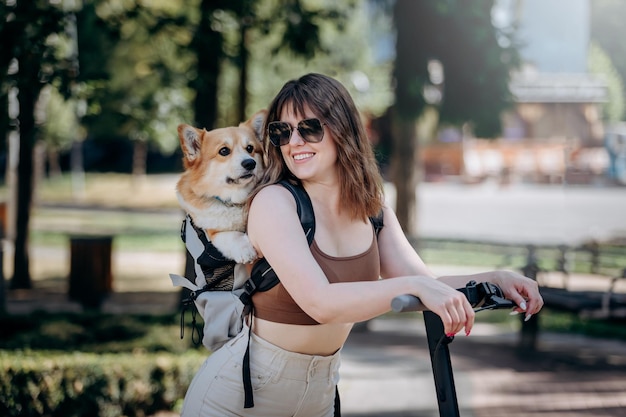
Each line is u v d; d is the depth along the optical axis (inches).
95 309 434.9
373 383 267.0
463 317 75.6
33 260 665.6
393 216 102.8
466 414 231.5
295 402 92.4
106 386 207.0
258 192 91.7
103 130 895.1
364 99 854.5
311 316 83.5
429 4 402.6
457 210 1083.3
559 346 348.8
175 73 396.8
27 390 197.8
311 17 370.9
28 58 253.0
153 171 1951.3
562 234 786.2
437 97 436.1
